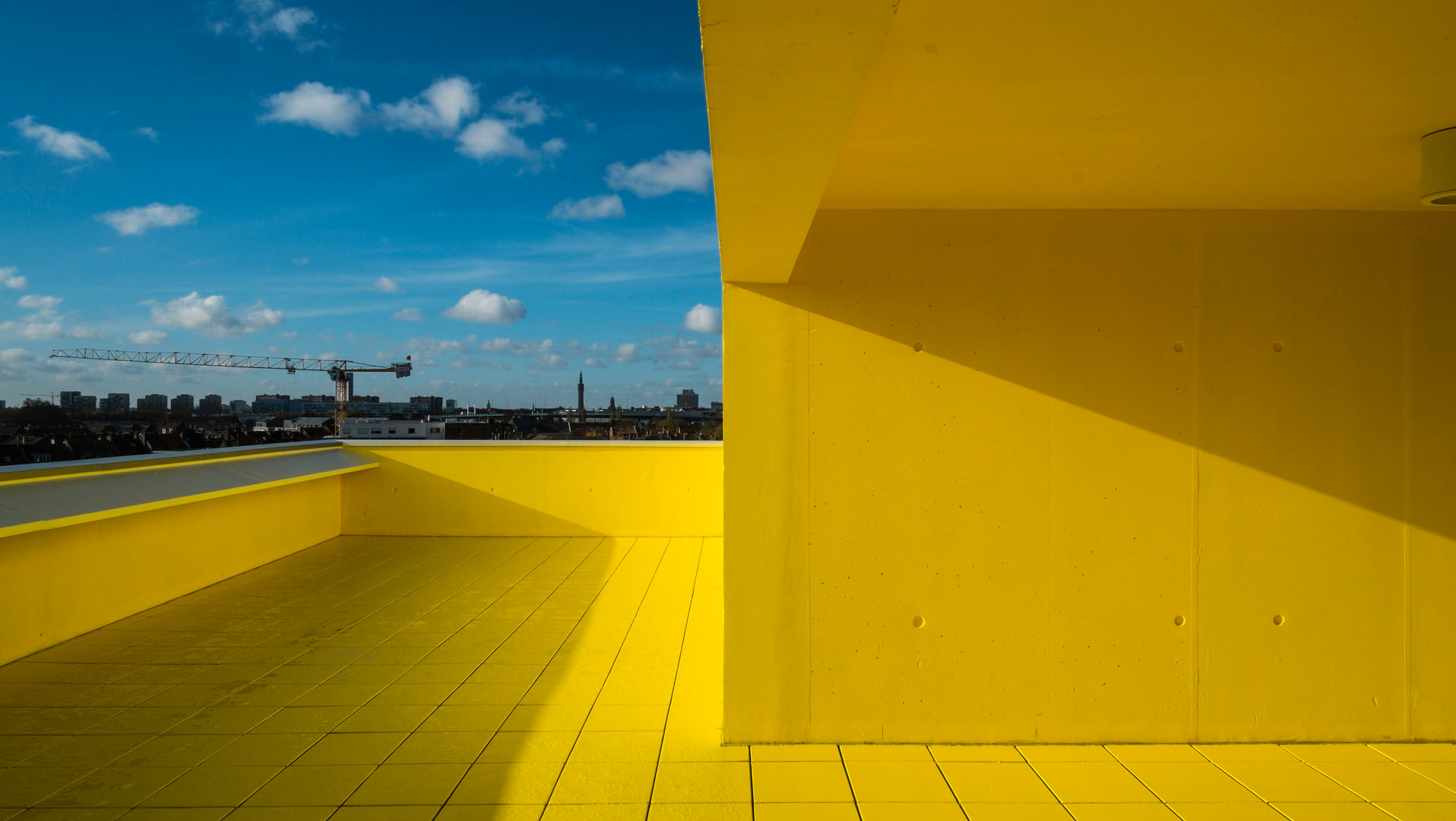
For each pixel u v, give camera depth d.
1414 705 2.71
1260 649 2.71
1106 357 2.73
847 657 2.71
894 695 2.71
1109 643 2.71
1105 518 2.71
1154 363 2.73
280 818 2.19
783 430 2.71
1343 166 2.29
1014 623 2.71
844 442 2.72
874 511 2.71
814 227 2.72
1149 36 1.50
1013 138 2.06
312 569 5.68
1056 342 2.73
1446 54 1.57
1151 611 2.71
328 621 4.27
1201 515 2.71
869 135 2.04
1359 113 1.89
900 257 2.72
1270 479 2.72
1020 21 1.41
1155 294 2.73
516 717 2.94
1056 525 2.72
